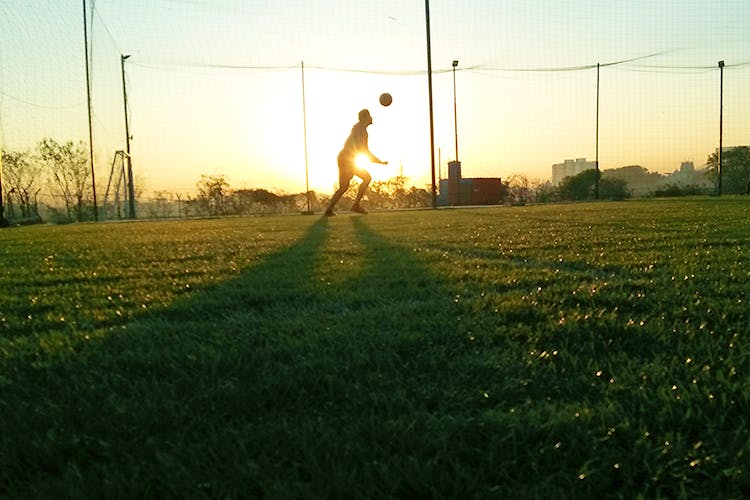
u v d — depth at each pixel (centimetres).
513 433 102
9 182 2095
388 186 2505
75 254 483
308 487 88
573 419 107
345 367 141
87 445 106
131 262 411
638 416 111
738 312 189
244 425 110
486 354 150
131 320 211
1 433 113
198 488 90
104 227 1063
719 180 2373
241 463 97
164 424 113
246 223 1054
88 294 270
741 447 95
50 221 2178
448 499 86
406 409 117
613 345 158
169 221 1443
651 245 418
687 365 137
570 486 88
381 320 192
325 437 104
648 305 207
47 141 2108
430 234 594
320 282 281
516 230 610
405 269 322
